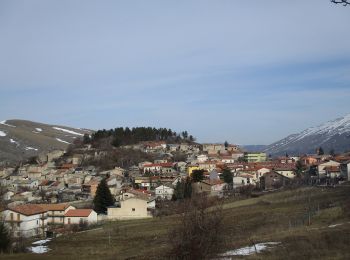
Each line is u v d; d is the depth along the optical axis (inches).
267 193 5182.1
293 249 1620.3
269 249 1670.8
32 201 6195.9
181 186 5679.1
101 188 5300.2
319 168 6702.8
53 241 3403.1
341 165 6107.3
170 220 4057.6
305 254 1515.7
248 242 1875.0
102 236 3457.2
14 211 4131.4
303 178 6225.4
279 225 2659.9
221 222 1408.7
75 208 4857.3
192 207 1396.4
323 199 3759.8
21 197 6294.3
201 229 1339.8
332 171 6210.6
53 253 2657.5
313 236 1825.8
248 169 7214.6
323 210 3009.4
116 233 3545.8
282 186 5777.6
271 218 3058.6
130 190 5772.6
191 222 1349.7
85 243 3144.7
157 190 6318.9
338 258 1401.3
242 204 4367.6
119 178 7465.6
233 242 1903.3
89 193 6761.8
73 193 6806.1
